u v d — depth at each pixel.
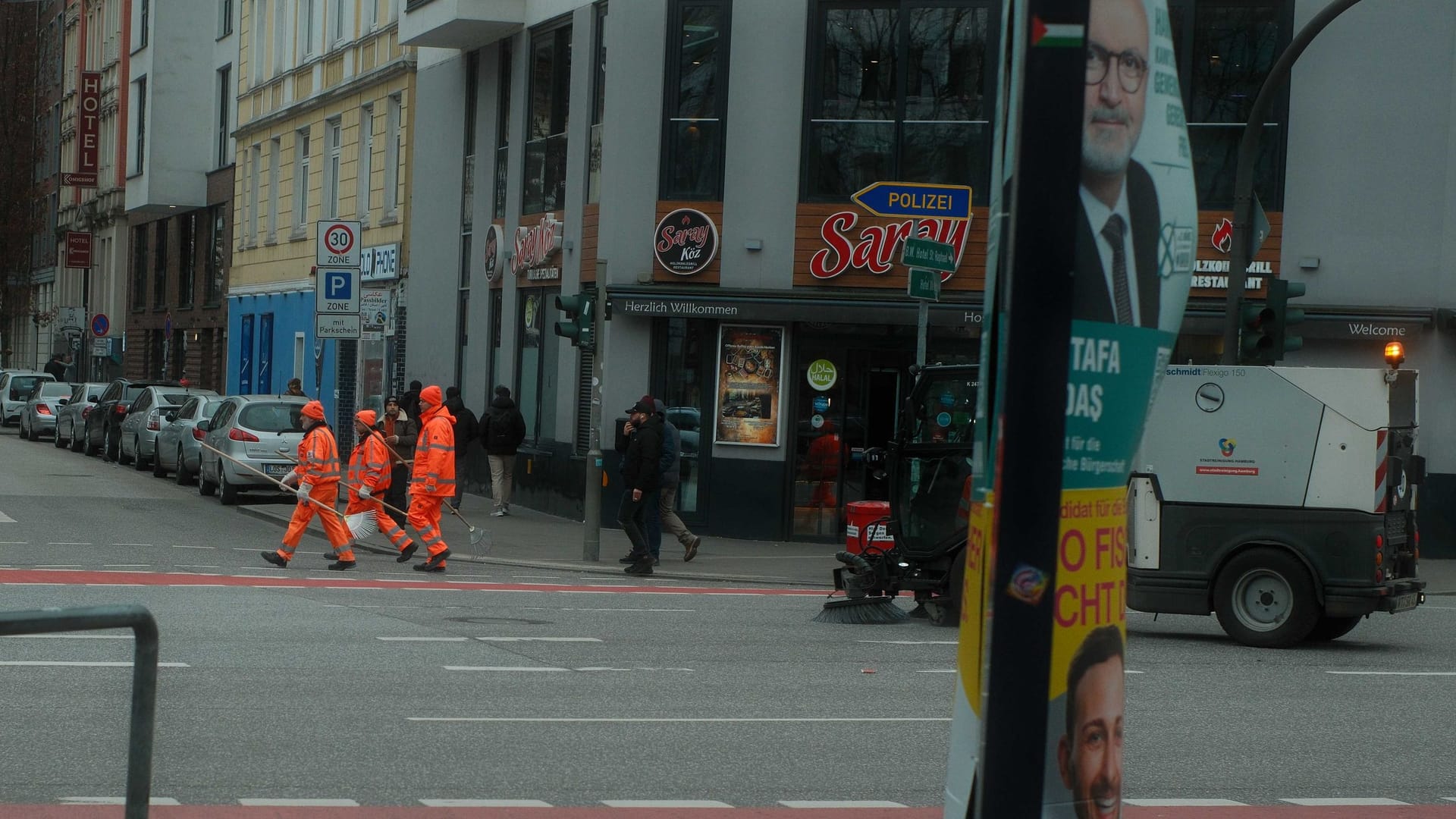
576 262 32.50
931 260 20.03
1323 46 27.77
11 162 88.62
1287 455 17.19
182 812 8.59
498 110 37.12
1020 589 4.70
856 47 29.17
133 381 46.59
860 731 11.70
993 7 28.56
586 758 10.48
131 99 70.69
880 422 29.41
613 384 30.16
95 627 5.75
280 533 28.52
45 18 95.00
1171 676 15.03
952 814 5.28
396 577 22.19
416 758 10.24
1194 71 28.14
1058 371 4.68
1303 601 17.03
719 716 12.14
